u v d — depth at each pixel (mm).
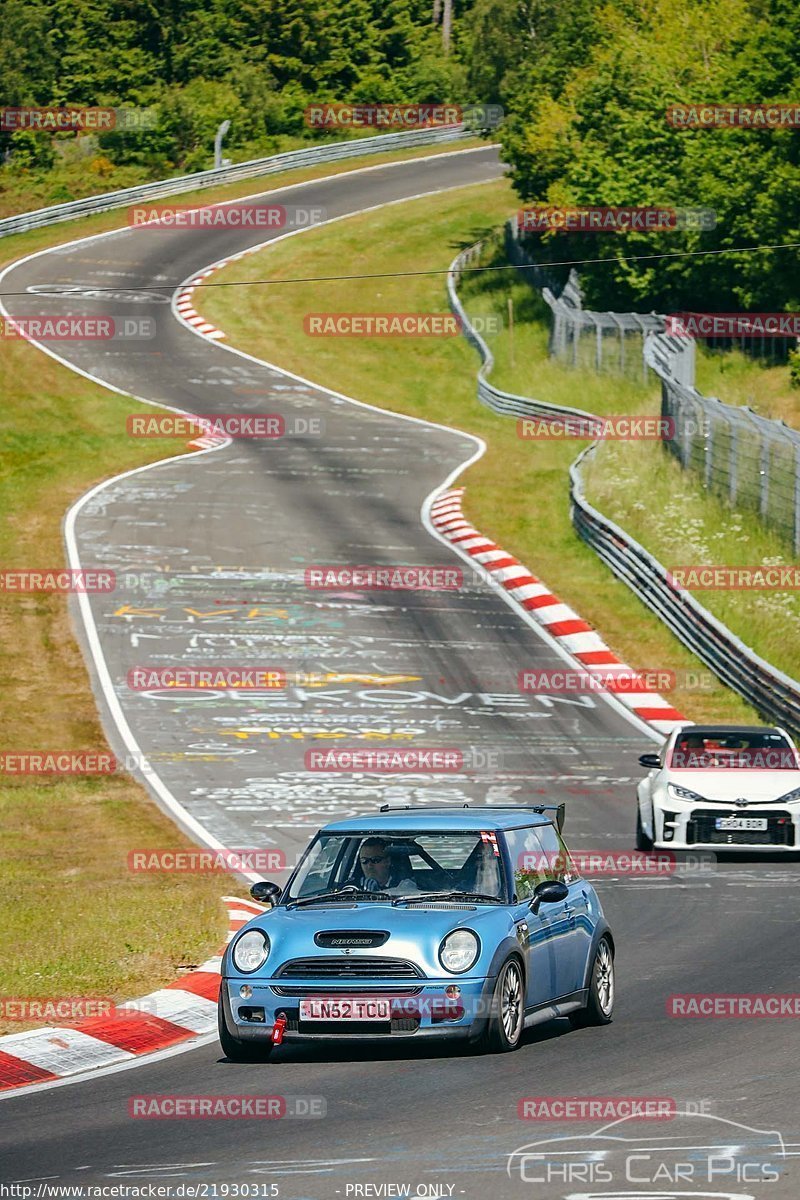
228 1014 38594
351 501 167625
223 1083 36625
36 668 115312
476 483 176125
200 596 133125
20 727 102250
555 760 95250
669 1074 36219
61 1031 42781
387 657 118750
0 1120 33969
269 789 87812
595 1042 40438
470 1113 32750
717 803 71312
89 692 110062
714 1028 41625
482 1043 38344
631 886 65625
